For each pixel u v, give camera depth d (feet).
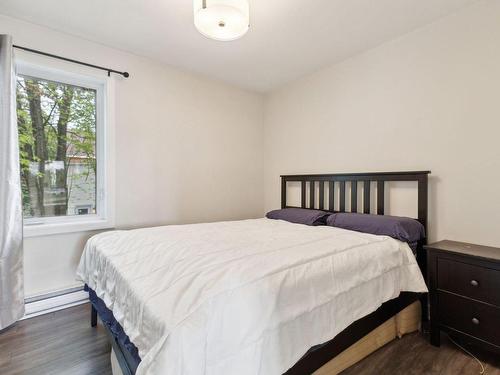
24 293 6.46
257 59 8.50
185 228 6.85
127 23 6.63
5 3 5.87
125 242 5.38
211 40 7.39
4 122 5.94
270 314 3.18
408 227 6.02
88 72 7.41
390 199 7.50
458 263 5.12
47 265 6.98
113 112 7.84
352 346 4.75
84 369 4.77
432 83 6.61
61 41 7.01
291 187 10.53
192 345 2.51
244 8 4.86
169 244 4.99
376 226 6.24
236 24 5.28
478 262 4.84
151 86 8.55
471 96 6.00
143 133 8.43
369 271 4.60
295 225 7.54
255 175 11.48
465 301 5.02
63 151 7.52
